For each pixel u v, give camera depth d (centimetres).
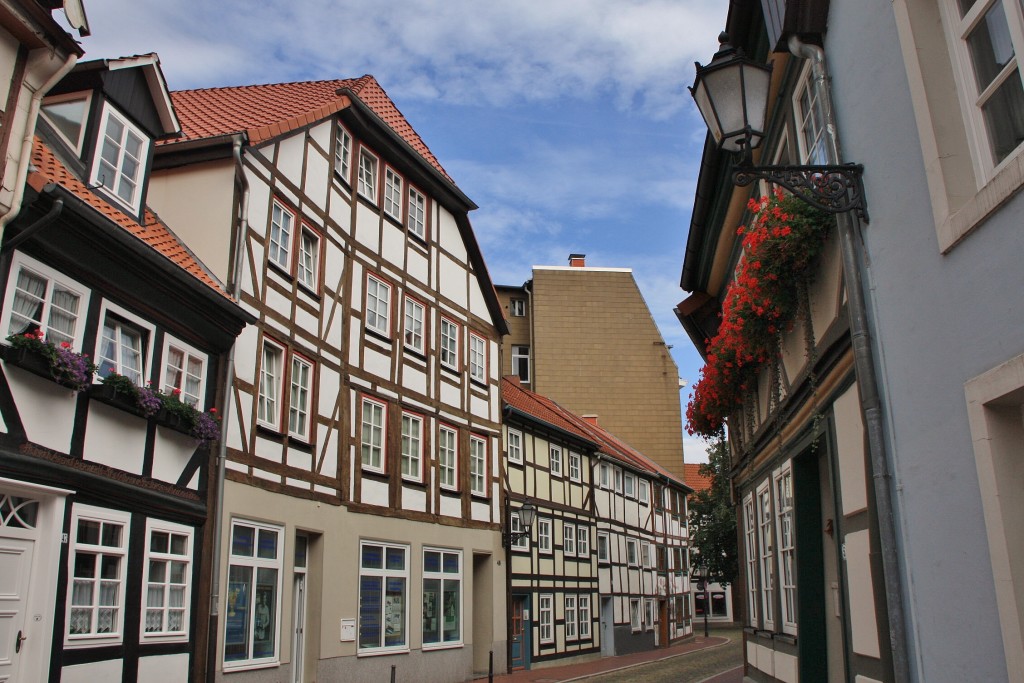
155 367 1061
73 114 1038
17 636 815
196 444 1130
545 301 4194
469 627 1897
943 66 465
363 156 1723
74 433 904
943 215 443
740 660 2498
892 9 497
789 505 888
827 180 540
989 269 407
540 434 2573
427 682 1708
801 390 765
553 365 4109
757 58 835
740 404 1101
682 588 3922
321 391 1480
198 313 1141
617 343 4169
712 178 1003
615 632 2930
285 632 1316
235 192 1273
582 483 2855
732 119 486
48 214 833
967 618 432
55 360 850
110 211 1015
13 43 779
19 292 850
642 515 3444
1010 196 385
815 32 614
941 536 458
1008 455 404
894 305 506
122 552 970
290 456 1368
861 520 601
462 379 2003
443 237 1997
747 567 1234
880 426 527
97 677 912
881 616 539
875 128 525
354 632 1502
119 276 989
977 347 420
